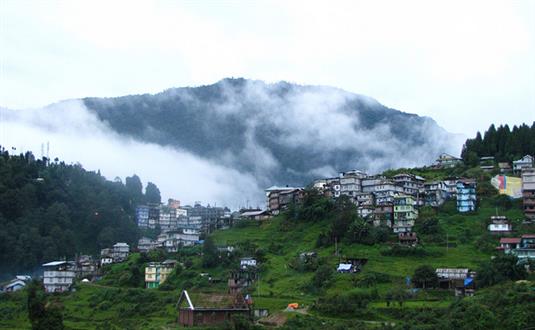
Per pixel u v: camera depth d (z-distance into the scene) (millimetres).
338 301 168250
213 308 156125
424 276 187250
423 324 145625
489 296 151125
